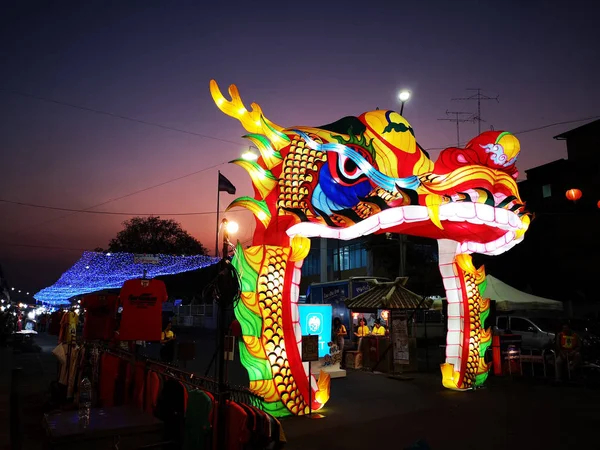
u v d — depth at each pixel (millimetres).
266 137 9297
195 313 45656
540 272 27812
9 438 7617
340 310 22438
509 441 7422
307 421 8648
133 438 4723
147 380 6492
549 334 18141
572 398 10805
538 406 9945
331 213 9367
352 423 8516
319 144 8766
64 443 4121
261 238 9320
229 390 5305
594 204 25828
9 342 26781
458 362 11766
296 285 9289
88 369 9344
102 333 9578
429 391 11703
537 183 28891
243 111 9172
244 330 8672
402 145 10227
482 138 10414
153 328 7094
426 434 7816
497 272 30047
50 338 32875
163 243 42531
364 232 9500
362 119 10281
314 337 9234
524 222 10352
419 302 14570
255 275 8898
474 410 9586
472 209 9336
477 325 12039
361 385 12625
